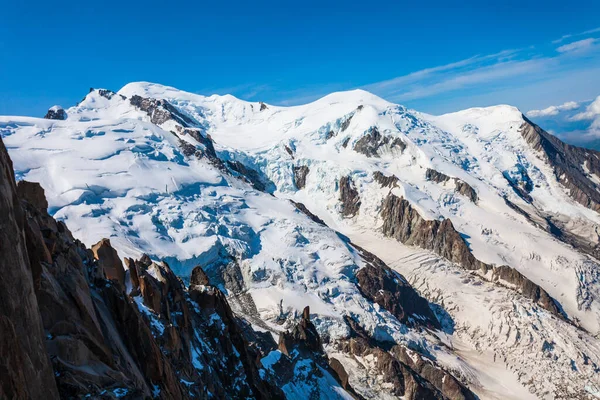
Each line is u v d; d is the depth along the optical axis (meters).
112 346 34.16
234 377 65.75
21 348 21.47
